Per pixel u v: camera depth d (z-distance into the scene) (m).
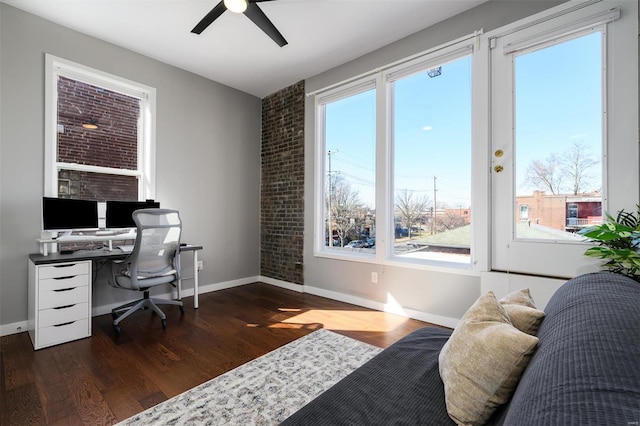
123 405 1.59
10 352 2.19
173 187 3.63
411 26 2.89
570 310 0.86
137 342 2.39
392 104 3.24
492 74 2.53
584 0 2.11
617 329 0.64
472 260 2.62
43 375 1.88
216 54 3.39
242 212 4.41
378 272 3.25
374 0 2.52
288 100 4.26
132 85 3.29
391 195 3.25
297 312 3.16
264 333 2.59
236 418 1.49
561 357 0.63
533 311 1.11
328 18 2.75
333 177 3.82
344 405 0.99
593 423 0.44
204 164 3.95
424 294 2.90
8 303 2.54
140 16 2.71
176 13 2.67
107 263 3.11
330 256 3.71
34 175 2.67
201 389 1.74
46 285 2.28
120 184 3.28
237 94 4.34
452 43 2.72
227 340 2.44
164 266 2.85
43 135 2.71
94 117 3.11
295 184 4.14
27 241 2.63
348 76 3.55
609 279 1.04
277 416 1.51
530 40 2.32
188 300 3.58
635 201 1.95
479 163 2.57
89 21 2.78
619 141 2.00
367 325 2.78
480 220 2.56
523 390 0.66
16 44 2.57
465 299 2.64
